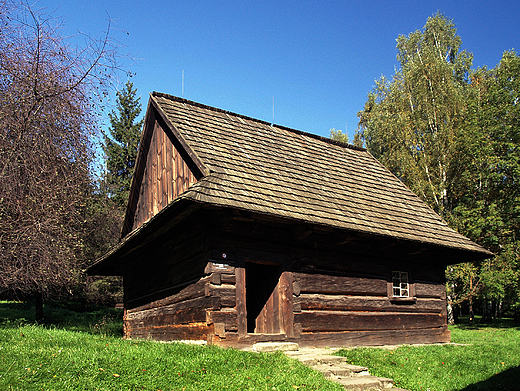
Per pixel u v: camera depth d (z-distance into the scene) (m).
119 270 13.22
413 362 8.04
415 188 23.59
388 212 11.09
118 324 15.88
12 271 9.45
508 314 33.84
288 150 11.74
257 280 9.65
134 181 12.41
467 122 23.62
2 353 5.69
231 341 7.52
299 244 9.14
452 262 12.97
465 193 24.69
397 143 25.31
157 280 10.05
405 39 31.02
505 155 22.75
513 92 23.17
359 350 8.36
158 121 11.48
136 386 5.14
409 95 25.92
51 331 8.21
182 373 5.62
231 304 7.75
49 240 9.84
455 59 29.77
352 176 12.34
